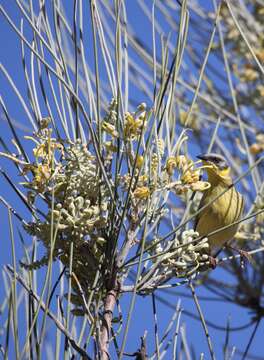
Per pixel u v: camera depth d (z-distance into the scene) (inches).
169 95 238.1
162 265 239.6
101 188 239.1
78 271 237.0
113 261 229.1
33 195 234.1
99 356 208.7
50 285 190.2
